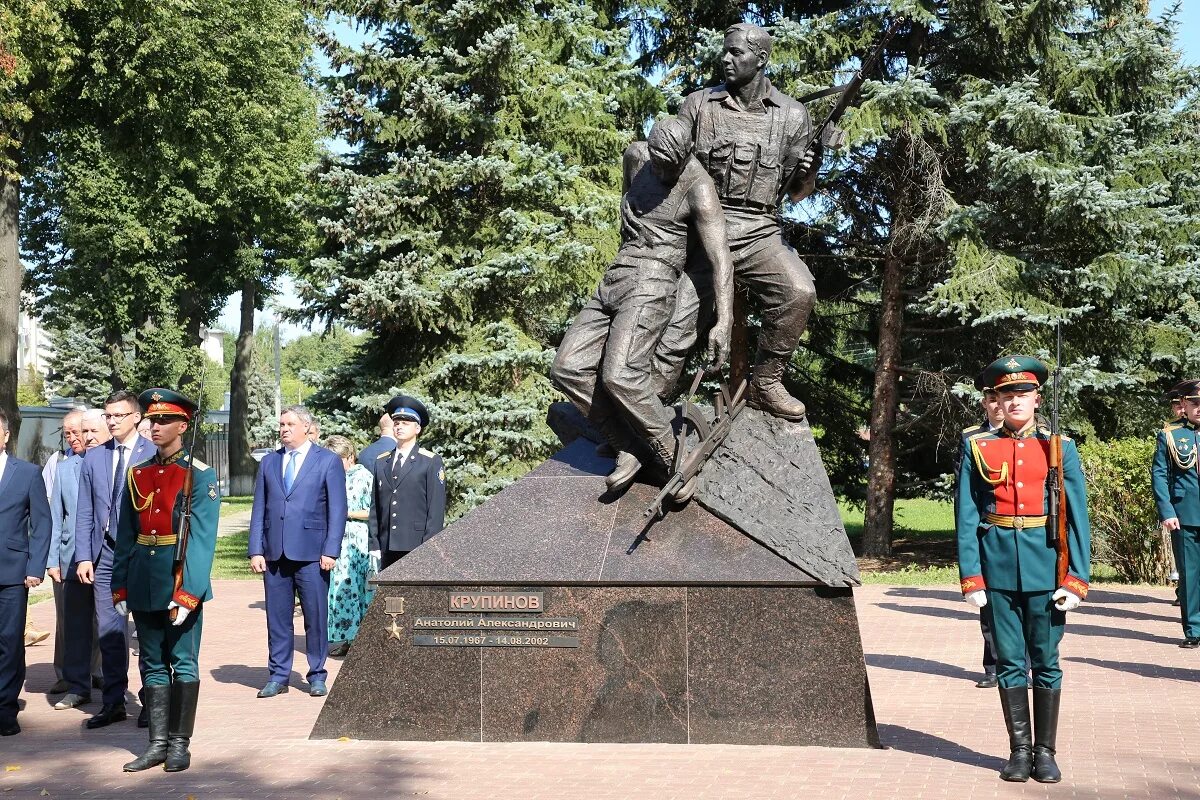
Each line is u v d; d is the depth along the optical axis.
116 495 7.93
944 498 22.06
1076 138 17.47
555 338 20.09
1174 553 10.37
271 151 34.00
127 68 25.41
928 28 18.31
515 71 17.98
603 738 6.71
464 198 18.42
